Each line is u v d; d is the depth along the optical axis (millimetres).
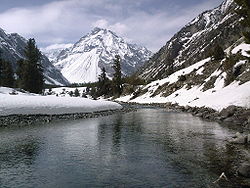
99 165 17797
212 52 97688
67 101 54531
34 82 111188
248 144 23172
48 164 18016
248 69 58094
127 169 16922
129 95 135125
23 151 21484
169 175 15695
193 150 21516
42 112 43906
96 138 27062
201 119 43406
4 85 123688
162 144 23984
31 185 14312
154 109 70938
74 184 14469
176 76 107000
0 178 15312
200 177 15234
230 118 38500
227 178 14867
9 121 36844
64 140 26047
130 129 33281
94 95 173625
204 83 79250
